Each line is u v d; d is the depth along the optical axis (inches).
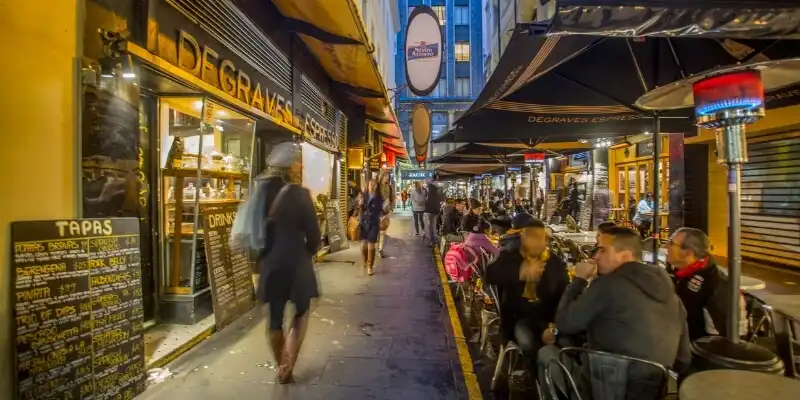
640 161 609.3
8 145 112.5
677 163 480.1
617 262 111.8
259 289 160.1
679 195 478.9
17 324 109.1
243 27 254.2
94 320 129.2
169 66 174.2
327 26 299.1
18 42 115.4
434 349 193.3
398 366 175.0
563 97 200.4
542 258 153.4
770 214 408.8
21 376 109.0
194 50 198.4
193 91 202.8
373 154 799.1
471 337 215.2
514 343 150.4
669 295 106.3
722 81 102.8
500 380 166.9
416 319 237.5
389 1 1215.6
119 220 139.7
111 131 145.1
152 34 168.7
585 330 114.0
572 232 382.3
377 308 258.8
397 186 2081.7
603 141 417.7
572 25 96.8
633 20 96.3
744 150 103.6
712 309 136.2
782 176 395.5
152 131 207.0
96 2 142.4
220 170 246.2
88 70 136.2
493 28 1584.6
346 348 193.9
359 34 303.7
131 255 143.4
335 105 507.2
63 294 120.6
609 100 203.6
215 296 208.8
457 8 2196.1
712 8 94.3
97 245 131.6
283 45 319.9
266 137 349.1
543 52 169.3
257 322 223.8
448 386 157.8
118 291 137.8
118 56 148.5
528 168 709.3
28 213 117.5
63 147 129.1
